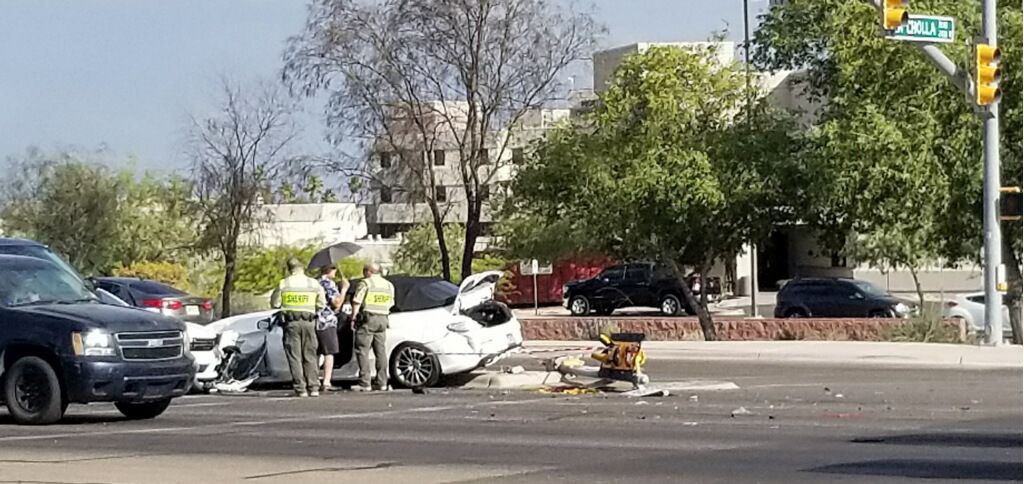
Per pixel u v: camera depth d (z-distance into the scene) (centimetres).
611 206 3422
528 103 4306
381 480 1204
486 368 2427
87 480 1216
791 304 4434
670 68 3444
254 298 5006
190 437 1559
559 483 1176
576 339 3597
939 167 3141
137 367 1680
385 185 4425
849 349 2827
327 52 4262
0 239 2152
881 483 1143
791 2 3616
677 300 5222
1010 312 3244
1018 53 3073
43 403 1670
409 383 2169
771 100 3678
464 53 4275
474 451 1399
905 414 1686
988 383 2188
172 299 2778
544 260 4397
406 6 4256
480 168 4622
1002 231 3131
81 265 5978
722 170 3359
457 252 6128
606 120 3472
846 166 3192
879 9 2303
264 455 1387
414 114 4316
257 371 2198
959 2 3161
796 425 1580
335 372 2228
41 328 1673
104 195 6038
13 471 1274
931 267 5578
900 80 3177
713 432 1525
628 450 1385
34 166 6097
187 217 5853
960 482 1140
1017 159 3148
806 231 3588
